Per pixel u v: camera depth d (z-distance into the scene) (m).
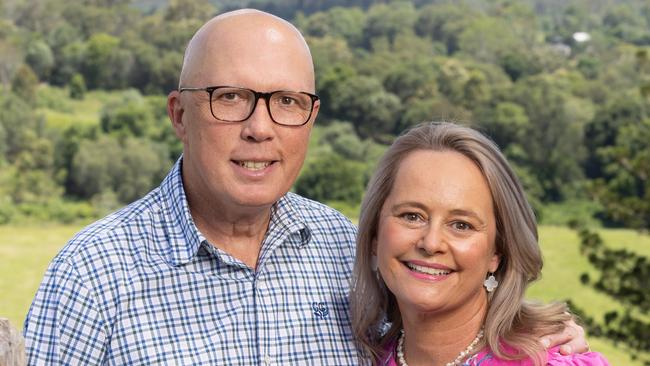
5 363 1.29
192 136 2.02
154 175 47.41
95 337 1.92
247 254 2.12
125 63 59.78
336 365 2.16
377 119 51.44
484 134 2.08
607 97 55.34
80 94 58.59
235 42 1.98
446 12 72.56
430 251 1.97
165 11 67.75
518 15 84.19
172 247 2.03
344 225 2.36
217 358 1.98
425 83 54.59
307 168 44.56
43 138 48.22
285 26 2.05
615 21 88.38
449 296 2.00
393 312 2.23
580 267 38.09
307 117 2.04
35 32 64.06
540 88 53.34
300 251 2.22
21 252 40.09
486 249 2.02
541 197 47.03
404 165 2.04
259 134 1.95
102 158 46.53
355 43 70.00
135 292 1.97
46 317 1.91
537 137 48.03
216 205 2.05
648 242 40.31
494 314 2.04
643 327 10.41
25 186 46.38
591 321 10.73
